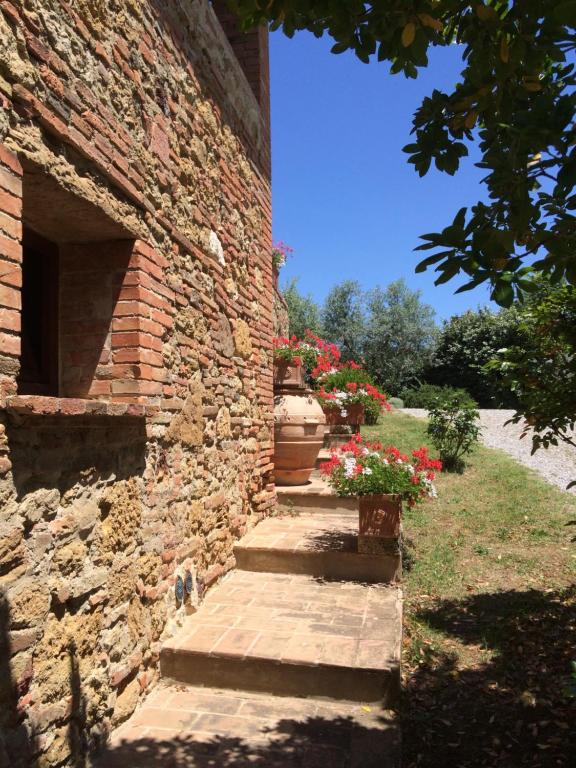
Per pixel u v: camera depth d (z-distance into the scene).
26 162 2.28
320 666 3.33
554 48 2.05
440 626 4.63
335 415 9.54
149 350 3.30
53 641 2.42
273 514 6.40
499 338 26.34
